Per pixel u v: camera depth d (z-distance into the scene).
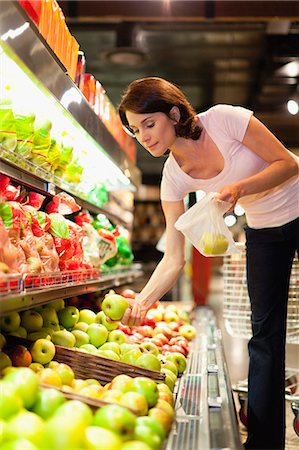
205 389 2.31
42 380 1.83
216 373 2.69
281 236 2.41
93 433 1.31
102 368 2.13
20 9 1.81
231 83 9.85
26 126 2.32
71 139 3.14
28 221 2.31
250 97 10.68
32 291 1.94
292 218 2.39
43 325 2.53
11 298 1.62
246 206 2.47
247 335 3.31
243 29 7.38
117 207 5.16
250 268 2.51
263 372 2.43
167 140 2.26
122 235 4.61
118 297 2.52
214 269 17.39
